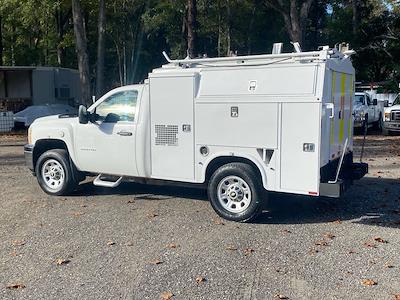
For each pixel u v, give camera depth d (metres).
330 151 6.68
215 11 37.53
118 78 45.97
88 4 26.92
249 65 6.59
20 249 5.70
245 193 6.70
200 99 6.88
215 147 6.87
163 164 7.34
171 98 7.12
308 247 5.66
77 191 8.81
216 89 6.79
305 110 6.20
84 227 6.54
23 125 22.47
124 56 39.31
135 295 4.43
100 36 21.95
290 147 6.34
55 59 39.19
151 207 7.59
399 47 28.59
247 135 6.61
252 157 6.61
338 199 8.08
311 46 44.34
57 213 7.30
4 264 5.24
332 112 6.37
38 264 5.23
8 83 26.81
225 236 6.11
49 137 8.48
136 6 36.84
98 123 7.94
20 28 36.22
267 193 6.69
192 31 16.88
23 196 8.48
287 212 7.28
